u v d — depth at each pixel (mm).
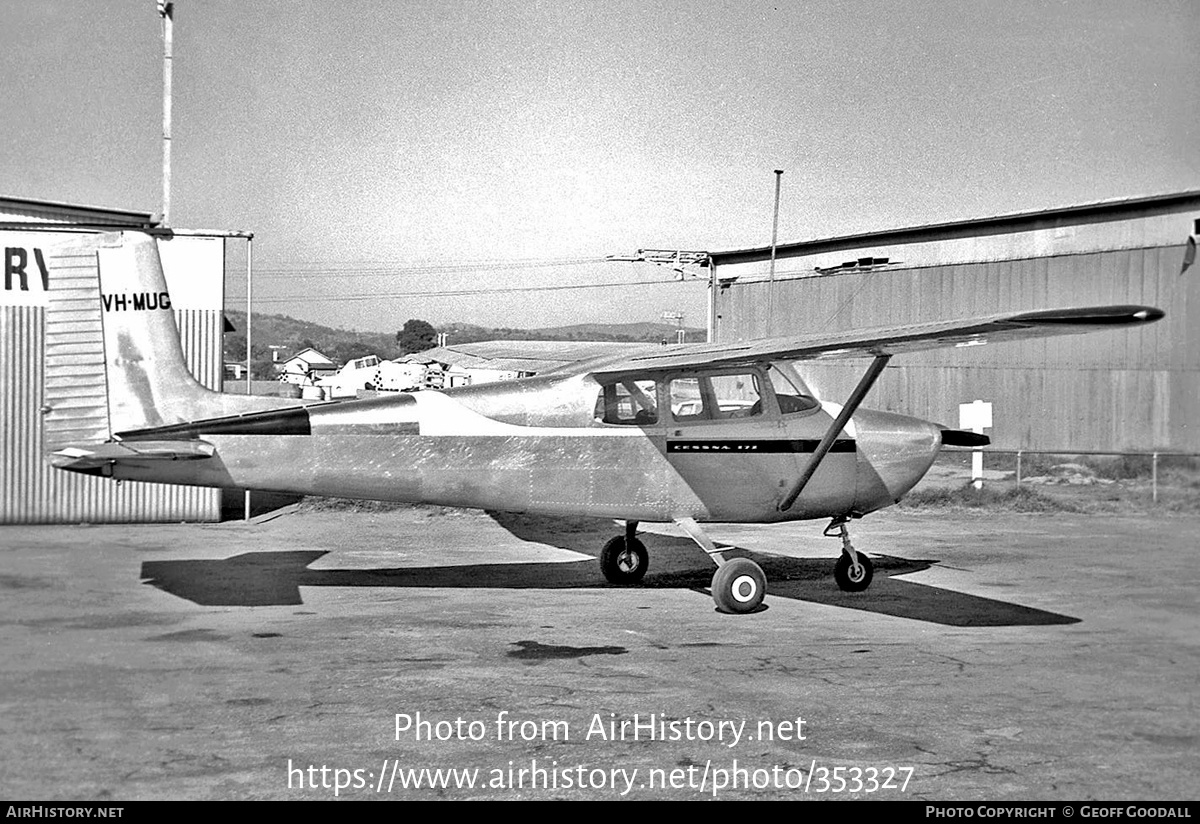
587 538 14867
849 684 7020
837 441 10680
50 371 10680
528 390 10102
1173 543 14562
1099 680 7137
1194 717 6316
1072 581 11367
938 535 15469
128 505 16594
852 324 30594
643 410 10234
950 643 8266
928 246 27359
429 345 129875
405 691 6785
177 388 10977
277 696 6633
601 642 8258
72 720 6121
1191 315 19156
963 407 20703
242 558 12773
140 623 8797
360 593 10375
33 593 10258
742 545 14305
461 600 10047
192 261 16688
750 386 10672
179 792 5047
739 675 7246
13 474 16188
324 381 60969
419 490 9836
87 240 10773
